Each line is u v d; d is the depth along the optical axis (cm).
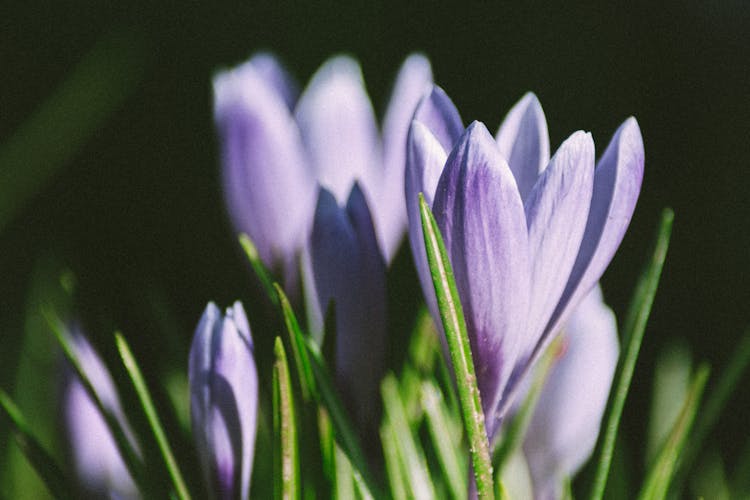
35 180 43
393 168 34
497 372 29
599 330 35
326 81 35
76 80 44
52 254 41
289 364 31
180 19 102
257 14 103
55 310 39
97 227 93
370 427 32
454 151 28
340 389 32
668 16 101
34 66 97
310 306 33
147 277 85
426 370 35
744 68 99
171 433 34
